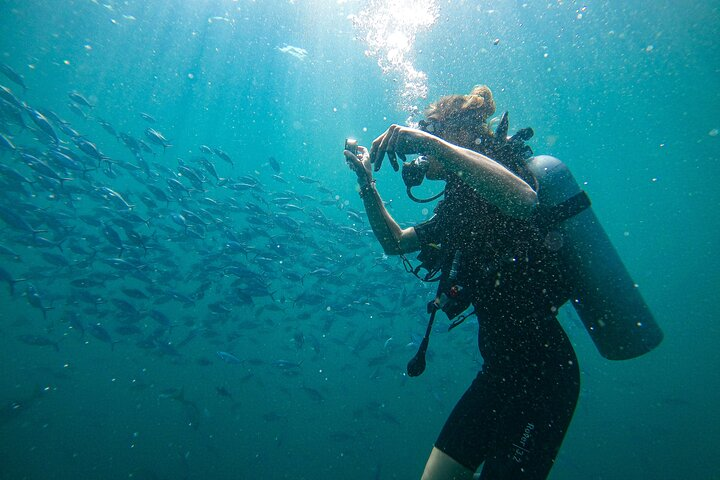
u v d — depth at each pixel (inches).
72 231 356.2
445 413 506.3
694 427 556.1
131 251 371.2
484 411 55.2
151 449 394.6
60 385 446.9
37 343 316.8
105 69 1790.1
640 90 945.5
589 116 1123.9
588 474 458.9
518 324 50.9
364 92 1416.1
